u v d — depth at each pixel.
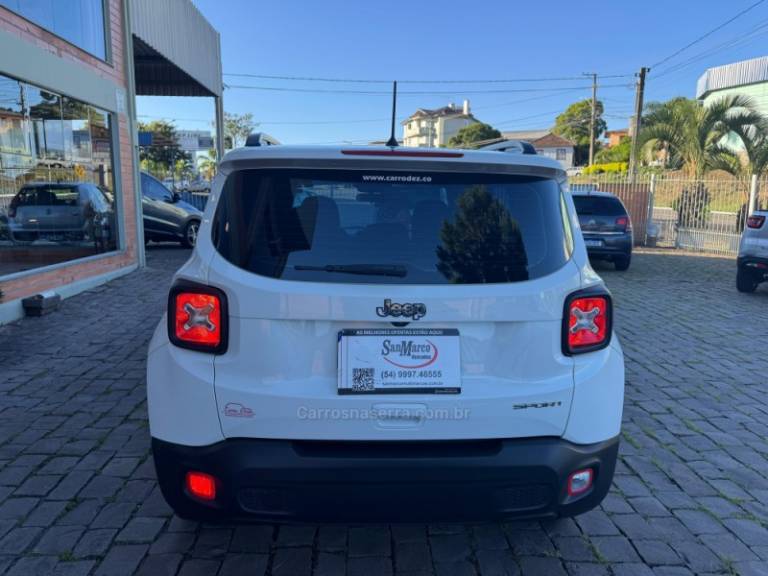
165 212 14.54
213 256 2.46
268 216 2.48
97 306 8.11
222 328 2.41
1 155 7.38
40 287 7.87
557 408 2.47
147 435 4.14
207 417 2.39
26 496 3.35
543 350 2.47
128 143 10.74
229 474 2.37
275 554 2.91
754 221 9.80
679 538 3.10
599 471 2.59
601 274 12.34
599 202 12.66
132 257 10.94
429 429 2.40
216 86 16.36
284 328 2.38
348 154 2.47
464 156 2.51
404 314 2.37
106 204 10.17
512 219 2.55
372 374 2.38
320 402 2.36
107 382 5.18
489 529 3.15
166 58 12.49
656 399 5.08
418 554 2.93
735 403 5.01
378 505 2.39
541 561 2.89
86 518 3.15
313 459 2.36
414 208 2.50
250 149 2.51
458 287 2.42
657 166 20.77
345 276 2.41
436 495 2.39
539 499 2.48
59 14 8.42
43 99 8.20
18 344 6.28
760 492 3.58
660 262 14.56
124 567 2.78
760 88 34.16
